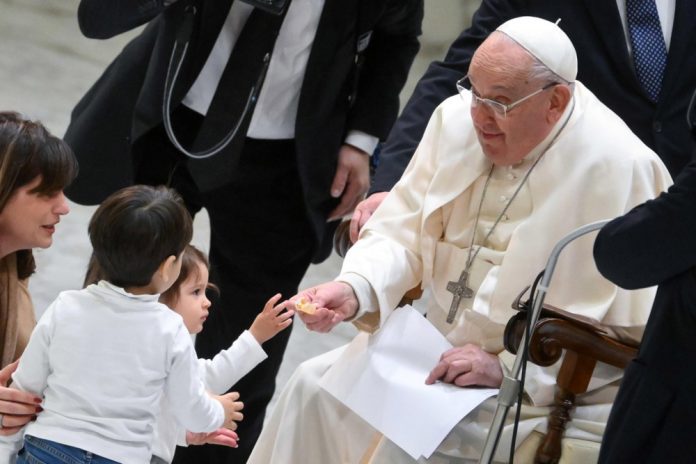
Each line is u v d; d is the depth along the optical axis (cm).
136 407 953
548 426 1087
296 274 1461
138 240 948
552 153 1130
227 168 1334
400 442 1077
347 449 1157
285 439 1170
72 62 2870
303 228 1438
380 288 1148
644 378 932
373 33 1405
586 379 1070
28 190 1005
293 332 1930
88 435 941
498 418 992
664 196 901
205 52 1328
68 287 1867
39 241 1030
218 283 1452
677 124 1257
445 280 1195
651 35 1265
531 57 1072
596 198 1121
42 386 962
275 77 1346
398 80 1415
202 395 987
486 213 1172
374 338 1146
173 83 1309
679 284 917
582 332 1052
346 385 1123
